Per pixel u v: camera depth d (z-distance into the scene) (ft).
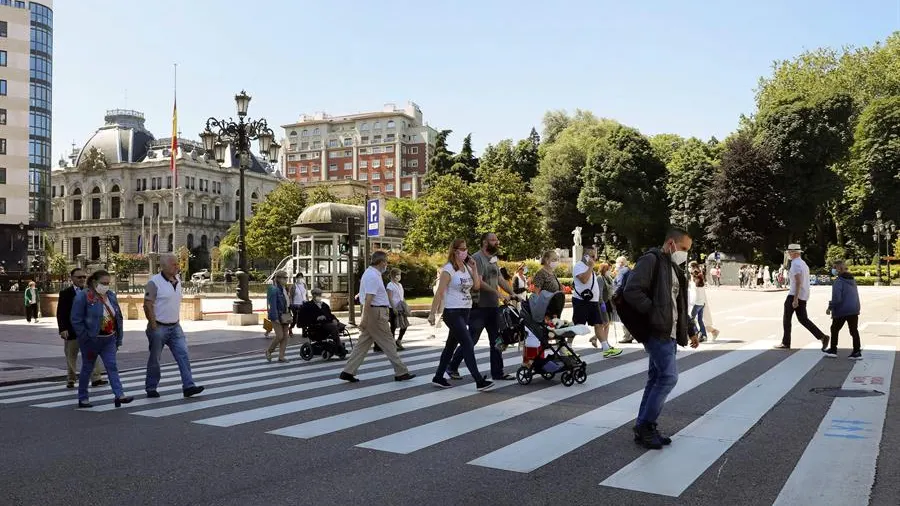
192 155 356.38
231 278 202.39
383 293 31.14
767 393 26.25
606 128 256.93
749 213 191.42
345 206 84.23
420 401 25.72
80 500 14.76
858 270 186.70
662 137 275.59
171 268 29.22
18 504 14.56
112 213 364.99
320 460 17.57
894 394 25.63
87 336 26.76
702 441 18.97
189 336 60.95
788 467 16.44
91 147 362.53
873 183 193.57
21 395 31.14
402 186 466.70
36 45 287.48
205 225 353.51
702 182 215.72
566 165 244.22
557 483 15.38
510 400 25.63
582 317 38.93
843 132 185.26
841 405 23.73
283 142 501.97
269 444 19.42
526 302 29.81
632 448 18.37
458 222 184.44
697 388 27.53
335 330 41.86
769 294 123.54
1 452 19.22
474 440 19.43
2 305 103.30
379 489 15.10
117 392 27.09
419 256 98.32
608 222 222.07
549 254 33.71
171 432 21.42
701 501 14.11
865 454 17.47
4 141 225.76
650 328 18.30
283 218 231.50
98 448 19.48
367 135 480.23
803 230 195.72
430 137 482.69
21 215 228.63
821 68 218.59
